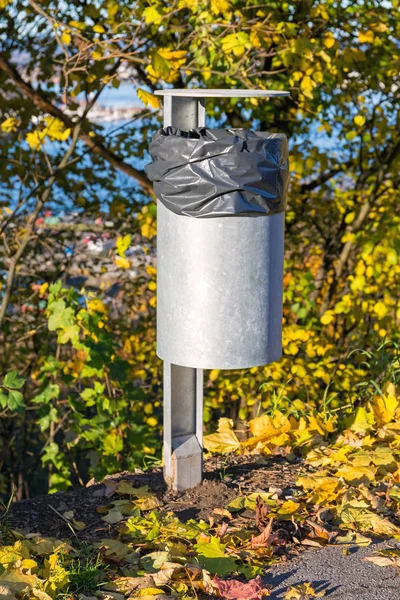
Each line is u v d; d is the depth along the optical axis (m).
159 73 4.93
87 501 3.46
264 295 3.14
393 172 8.01
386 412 4.24
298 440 4.09
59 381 5.79
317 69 6.17
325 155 7.78
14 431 9.17
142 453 5.31
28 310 7.78
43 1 6.15
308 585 2.60
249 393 7.28
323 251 8.69
